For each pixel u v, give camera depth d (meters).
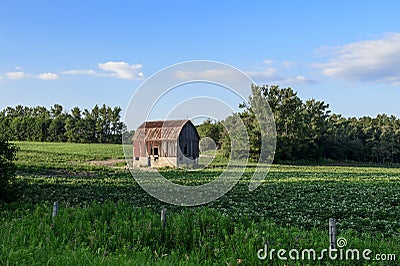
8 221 12.71
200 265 8.63
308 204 19.95
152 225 11.48
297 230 12.12
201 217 12.32
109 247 10.15
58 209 14.01
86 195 21.36
